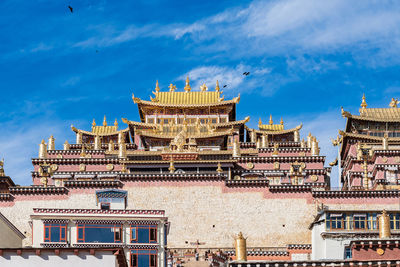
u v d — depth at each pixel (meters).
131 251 88.25
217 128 146.50
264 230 110.75
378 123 141.88
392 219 93.00
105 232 89.00
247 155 134.38
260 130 153.38
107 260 62.94
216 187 113.12
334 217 92.25
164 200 112.38
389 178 128.12
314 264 64.44
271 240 110.31
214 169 124.62
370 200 112.31
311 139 135.62
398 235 85.94
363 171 131.25
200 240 110.25
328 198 112.44
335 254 90.31
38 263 62.31
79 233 89.00
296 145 146.00
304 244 104.31
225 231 110.75
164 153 126.44
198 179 113.62
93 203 111.81
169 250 103.12
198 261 100.81
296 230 110.75
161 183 113.25
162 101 150.38
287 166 129.50
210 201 112.38
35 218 89.50
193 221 111.31
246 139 156.12
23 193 111.81
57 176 126.81
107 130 154.75
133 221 89.38
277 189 112.88
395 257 66.62
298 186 112.62
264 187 113.06
